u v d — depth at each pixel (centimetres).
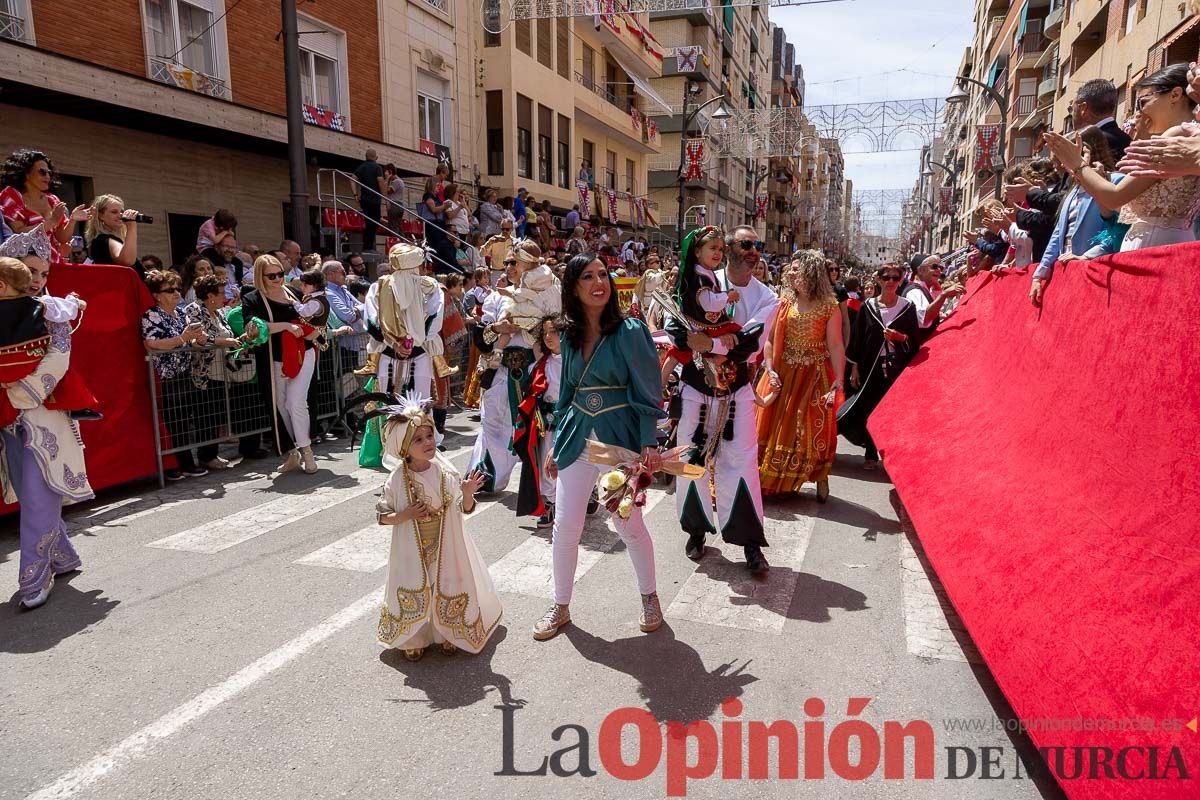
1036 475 340
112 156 1089
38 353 383
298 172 976
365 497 593
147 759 268
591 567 454
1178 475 238
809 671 330
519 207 1758
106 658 340
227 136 1163
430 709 301
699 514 457
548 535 509
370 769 262
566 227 2147
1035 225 520
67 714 296
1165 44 1539
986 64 5006
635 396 344
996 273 546
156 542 489
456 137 1886
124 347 598
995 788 253
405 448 324
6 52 811
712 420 441
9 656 342
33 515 394
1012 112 3834
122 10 1067
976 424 451
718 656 344
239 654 344
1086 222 385
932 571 449
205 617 381
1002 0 4831
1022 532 316
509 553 475
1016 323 445
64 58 869
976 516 363
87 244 701
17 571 449
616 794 250
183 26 1164
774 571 447
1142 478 258
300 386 660
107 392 584
